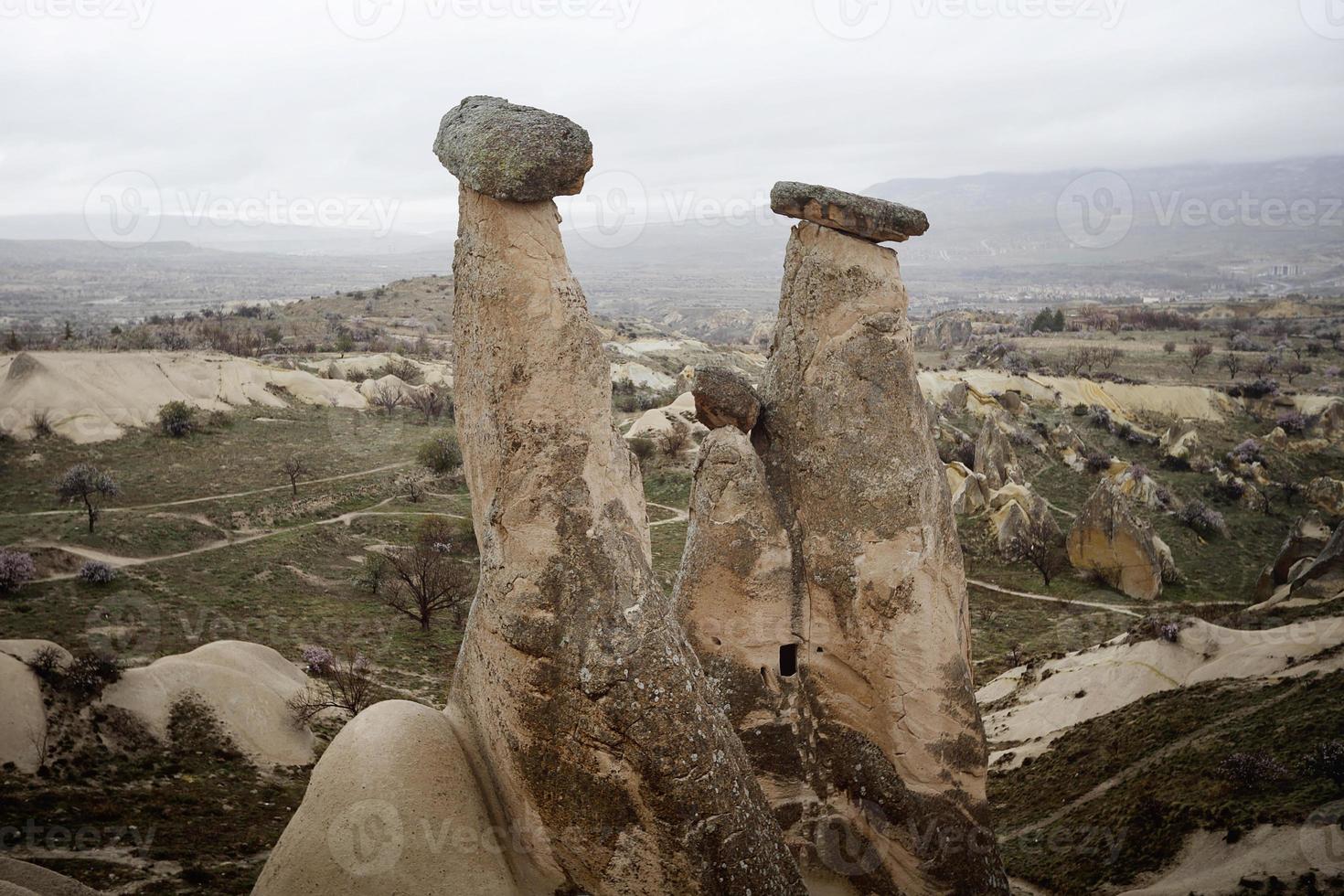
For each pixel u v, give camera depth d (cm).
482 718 1127
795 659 1426
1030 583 5162
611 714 1031
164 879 2145
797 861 1388
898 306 1416
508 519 1078
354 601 4625
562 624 1052
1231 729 2280
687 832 1024
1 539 4819
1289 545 4522
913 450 1407
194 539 5234
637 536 1127
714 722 1076
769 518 1398
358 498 6219
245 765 2902
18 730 2614
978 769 1407
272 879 1042
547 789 1060
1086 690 2991
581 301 1109
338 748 1095
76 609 4094
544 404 1073
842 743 1402
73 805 2438
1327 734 2041
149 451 6750
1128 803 2100
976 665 3919
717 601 1402
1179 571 5344
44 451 6425
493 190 1055
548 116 1076
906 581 1377
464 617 4397
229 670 3216
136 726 2873
